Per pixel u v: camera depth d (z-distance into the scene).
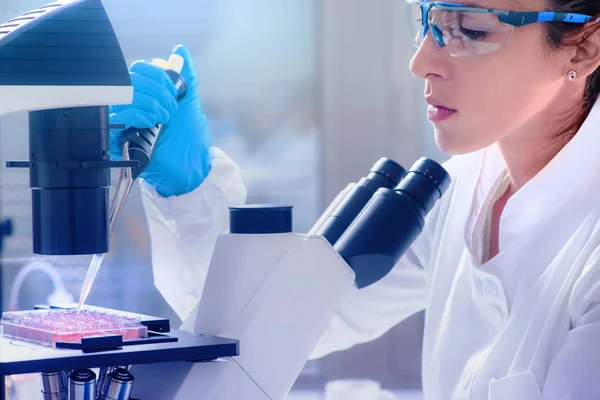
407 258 1.38
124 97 0.81
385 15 2.26
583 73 1.02
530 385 0.98
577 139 1.05
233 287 0.89
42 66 0.77
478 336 1.16
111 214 0.90
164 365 0.87
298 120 2.29
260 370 0.86
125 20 2.20
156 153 1.26
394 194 1.01
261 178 2.30
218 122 2.26
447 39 0.98
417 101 2.29
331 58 2.27
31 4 2.17
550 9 0.97
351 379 2.32
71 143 0.81
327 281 0.90
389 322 1.44
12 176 2.16
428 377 1.26
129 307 2.25
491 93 0.99
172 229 1.37
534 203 1.09
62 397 0.78
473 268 1.14
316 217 2.32
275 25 2.24
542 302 1.03
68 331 0.79
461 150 1.03
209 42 2.23
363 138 2.30
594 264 0.93
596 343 0.88
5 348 0.77
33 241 0.84
